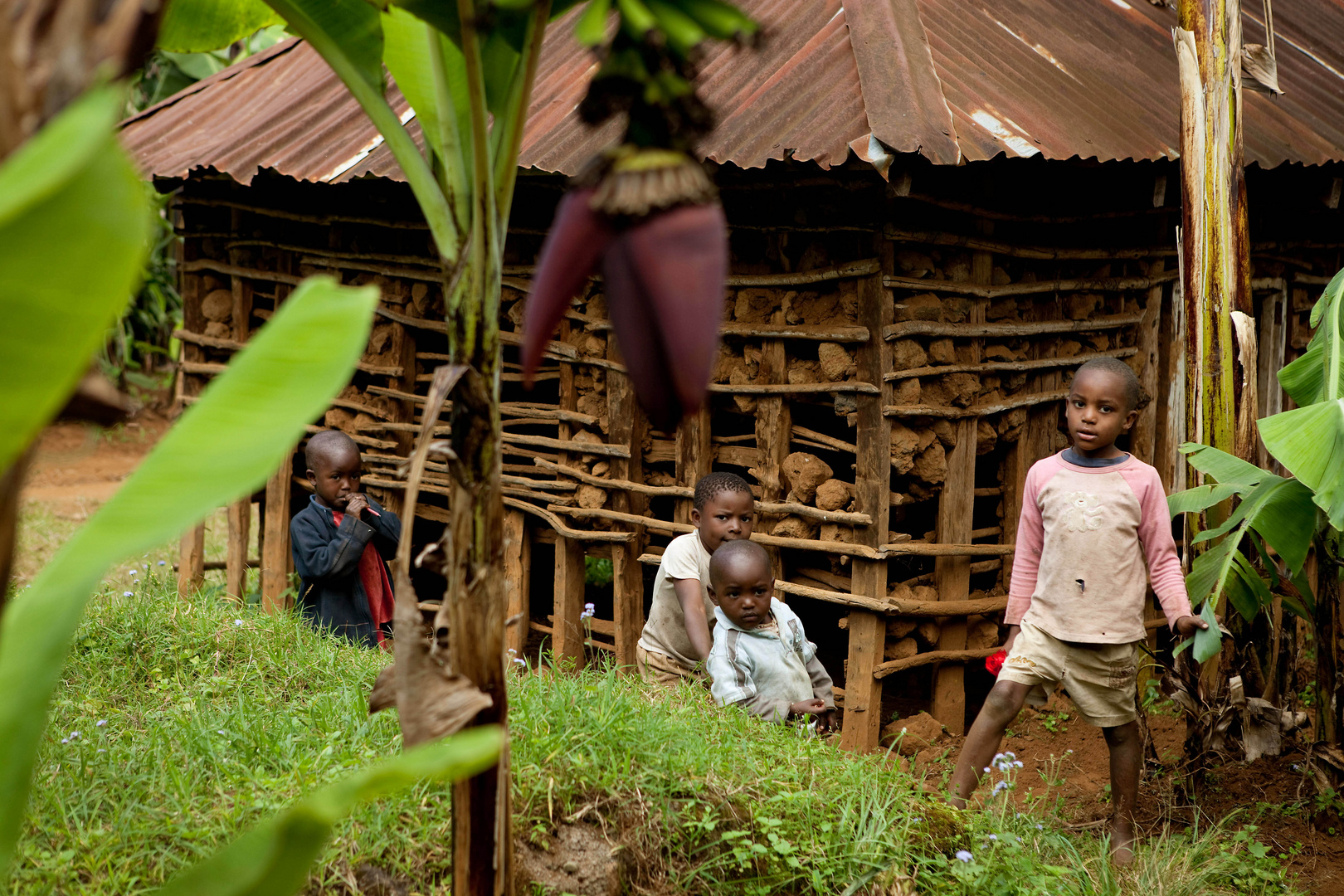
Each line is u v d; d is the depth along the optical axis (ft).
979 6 16.14
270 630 14.85
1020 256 16.16
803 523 16.01
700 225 4.63
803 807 9.72
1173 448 17.85
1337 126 16.92
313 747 10.14
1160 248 17.34
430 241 19.16
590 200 4.73
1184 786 13.57
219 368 21.83
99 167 3.34
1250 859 11.91
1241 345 13.35
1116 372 12.68
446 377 5.74
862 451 15.20
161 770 9.49
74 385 3.58
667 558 15.19
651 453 17.71
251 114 19.75
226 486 3.86
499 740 4.07
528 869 8.65
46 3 3.67
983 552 16.16
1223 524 12.94
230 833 8.34
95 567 3.75
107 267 3.43
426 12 5.47
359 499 17.38
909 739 15.74
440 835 8.60
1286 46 19.13
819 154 12.90
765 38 4.72
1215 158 13.25
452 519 5.98
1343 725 13.14
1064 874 10.41
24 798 4.01
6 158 3.57
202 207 22.15
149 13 3.80
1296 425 11.32
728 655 13.37
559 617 18.56
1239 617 13.43
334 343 4.10
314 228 20.81
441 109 5.79
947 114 13.42
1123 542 12.53
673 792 9.59
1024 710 17.48
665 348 4.60
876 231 14.66
